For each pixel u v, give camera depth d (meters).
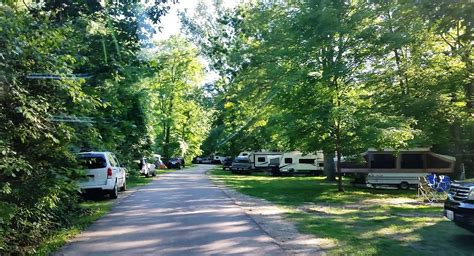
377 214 13.89
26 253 8.03
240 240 9.22
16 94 7.43
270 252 8.12
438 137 25.84
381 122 21.03
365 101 23.33
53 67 8.49
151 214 13.09
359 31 22.19
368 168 26.89
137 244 8.80
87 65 13.34
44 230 9.71
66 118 8.98
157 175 38.50
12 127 7.61
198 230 10.38
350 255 7.86
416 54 25.28
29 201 8.50
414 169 26.30
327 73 21.73
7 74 7.25
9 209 7.30
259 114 29.25
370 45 22.50
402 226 11.20
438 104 24.19
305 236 9.72
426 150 26.47
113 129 13.73
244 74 29.27
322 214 13.77
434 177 20.42
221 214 13.14
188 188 23.23
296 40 23.25
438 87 24.39
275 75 24.77
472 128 26.83
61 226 10.65
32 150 8.51
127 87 18.86
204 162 85.88
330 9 21.84
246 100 30.00
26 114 7.29
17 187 8.10
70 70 9.15
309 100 21.91
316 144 22.28
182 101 63.16
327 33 21.83
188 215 12.88
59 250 8.30
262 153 47.88
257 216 12.87
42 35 8.86
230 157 58.34
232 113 45.72
